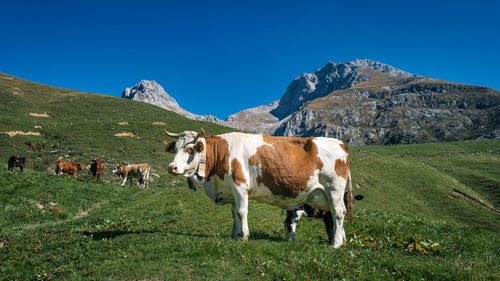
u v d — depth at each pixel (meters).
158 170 43.41
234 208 8.52
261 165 7.96
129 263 6.45
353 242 8.50
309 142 8.34
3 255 8.61
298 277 5.76
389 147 111.69
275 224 11.34
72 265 6.95
